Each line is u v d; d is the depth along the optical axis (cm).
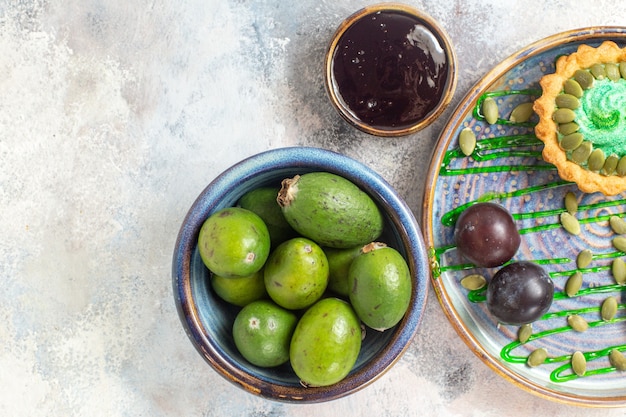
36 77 55
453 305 53
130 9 55
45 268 55
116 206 55
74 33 55
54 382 55
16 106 55
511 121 53
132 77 55
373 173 47
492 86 53
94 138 55
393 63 52
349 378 47
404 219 47
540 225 54
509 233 51
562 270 54
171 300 55
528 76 53
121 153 55
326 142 55
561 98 51
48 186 55
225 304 50
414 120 52
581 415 56
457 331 52
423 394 56
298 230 46
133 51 55
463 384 56
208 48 55
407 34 51
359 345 46
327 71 51
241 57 55
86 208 55
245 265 44
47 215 55
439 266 53
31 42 54
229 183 46
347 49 52
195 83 55
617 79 51
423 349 56
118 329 55
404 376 56
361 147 55
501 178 54
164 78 55
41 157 55
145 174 55
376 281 44
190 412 55
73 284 55
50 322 55
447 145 52
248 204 48
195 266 48
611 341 54
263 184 49
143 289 55
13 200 55
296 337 45
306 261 44
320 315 45
